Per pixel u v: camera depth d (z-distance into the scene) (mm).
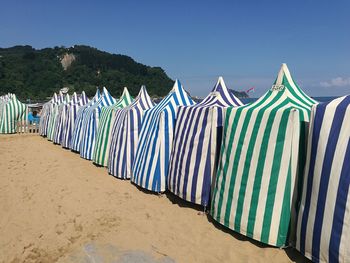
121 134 8227
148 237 5168
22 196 7117
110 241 5062
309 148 4230
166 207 6301
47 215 6102
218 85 6867
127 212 6105
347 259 3750
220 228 5383
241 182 4934
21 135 16641
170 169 6645
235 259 4531
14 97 18469
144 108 8445
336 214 3852
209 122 5918
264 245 4785
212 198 5578
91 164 9812
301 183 4539
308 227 4180
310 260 4316
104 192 7203
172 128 6938
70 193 7191
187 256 4648
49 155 11305
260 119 4828
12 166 9672
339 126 3938
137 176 7352
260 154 4758
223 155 5297
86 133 10672
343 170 3838
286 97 5152
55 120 14336
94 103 11609
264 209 4699
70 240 5145
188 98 7539
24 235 5383
